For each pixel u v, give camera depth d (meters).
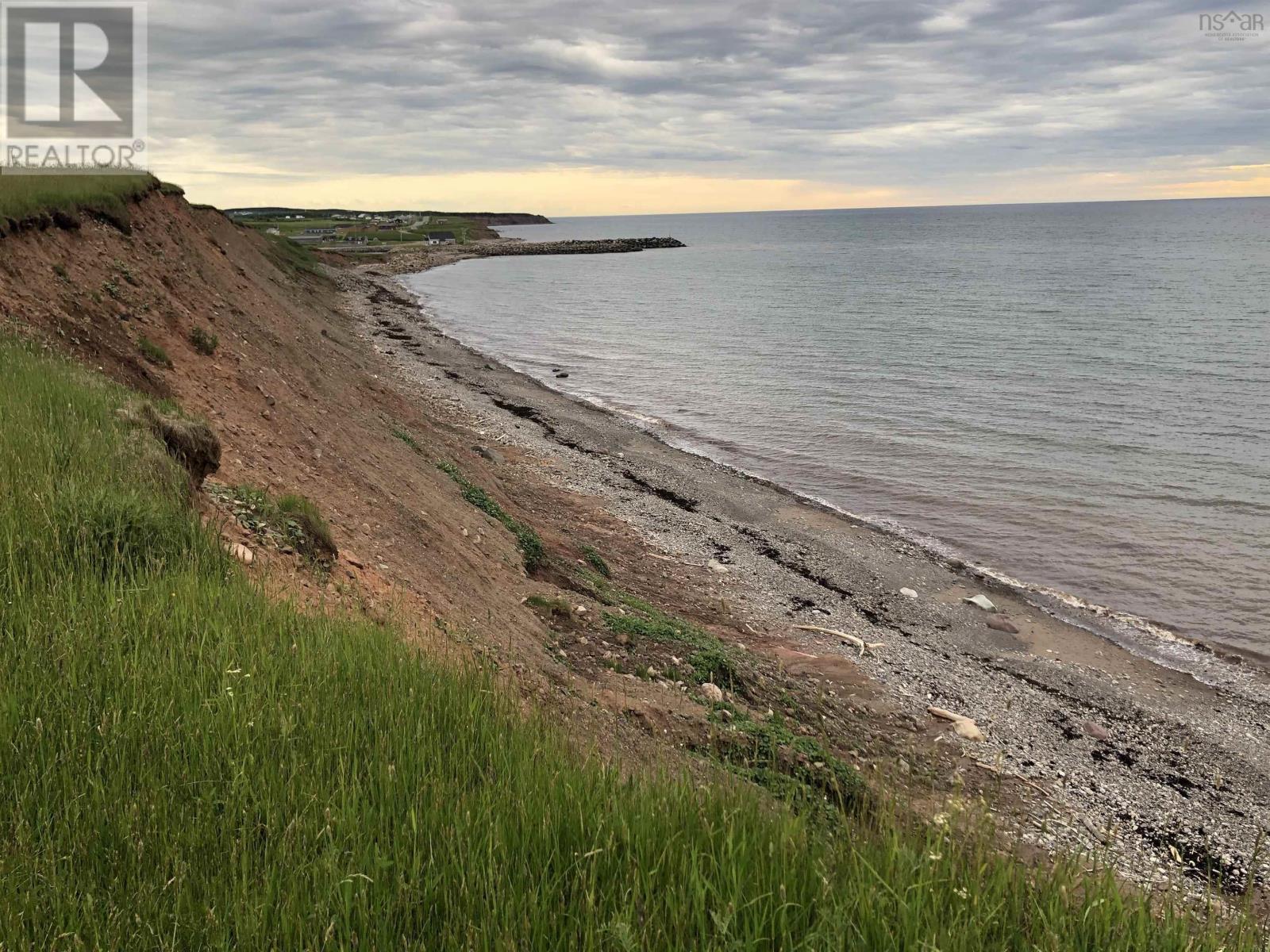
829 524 23.86
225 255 29.58
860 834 3.95
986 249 159.25
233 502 8.93
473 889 3.13
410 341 54.59
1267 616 18.30
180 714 4.06
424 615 9.43
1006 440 32.09
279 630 5.45
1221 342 51.34
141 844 3.15
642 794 4.13
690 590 18.09
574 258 170.50
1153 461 28.84
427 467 18.23
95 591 5.23
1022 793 11.22
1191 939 3.46
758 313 75.44
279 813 3.48
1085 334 56.06
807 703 12.49
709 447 32.53
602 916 3.07
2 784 3.37
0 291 12.20
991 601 19.05
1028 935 3.30
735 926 3.02
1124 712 14.41
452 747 4.47
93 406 8.23
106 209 19.56
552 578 15.63
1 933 2.66
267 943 2.83
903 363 48.56
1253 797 12.12
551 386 45.00
